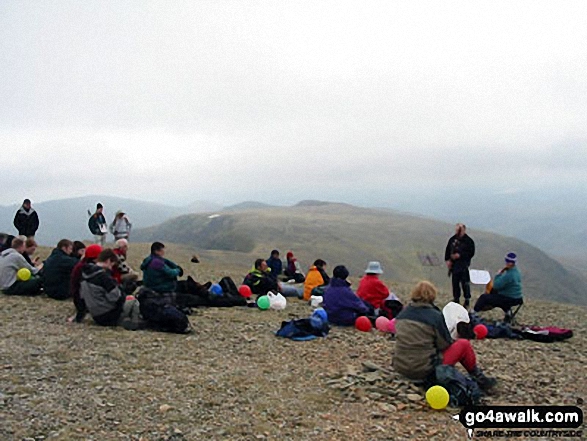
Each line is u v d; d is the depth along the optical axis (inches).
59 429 282.4
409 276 7007.9
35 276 672.4
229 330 549.6
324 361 446.6
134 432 284.5
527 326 636.7
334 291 606.2
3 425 282.0
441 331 367.2
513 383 400.2
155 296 533.6
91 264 526.9
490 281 730.8
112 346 452.4
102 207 1099.9
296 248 7662.4
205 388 360.5
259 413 321.4
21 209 957.8
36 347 438.3
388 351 485.7
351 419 317.7
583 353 521.0
